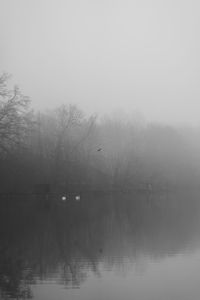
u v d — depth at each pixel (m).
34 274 20.92
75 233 34.69
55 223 41.25
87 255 25.52
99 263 23.28
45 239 31.61
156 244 28.91
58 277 20.36
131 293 17.70
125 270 21.58
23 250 27.25
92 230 36.53
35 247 28.28
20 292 17.92
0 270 21.77
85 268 22.11
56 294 17.67
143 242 29.88
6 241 30.70
